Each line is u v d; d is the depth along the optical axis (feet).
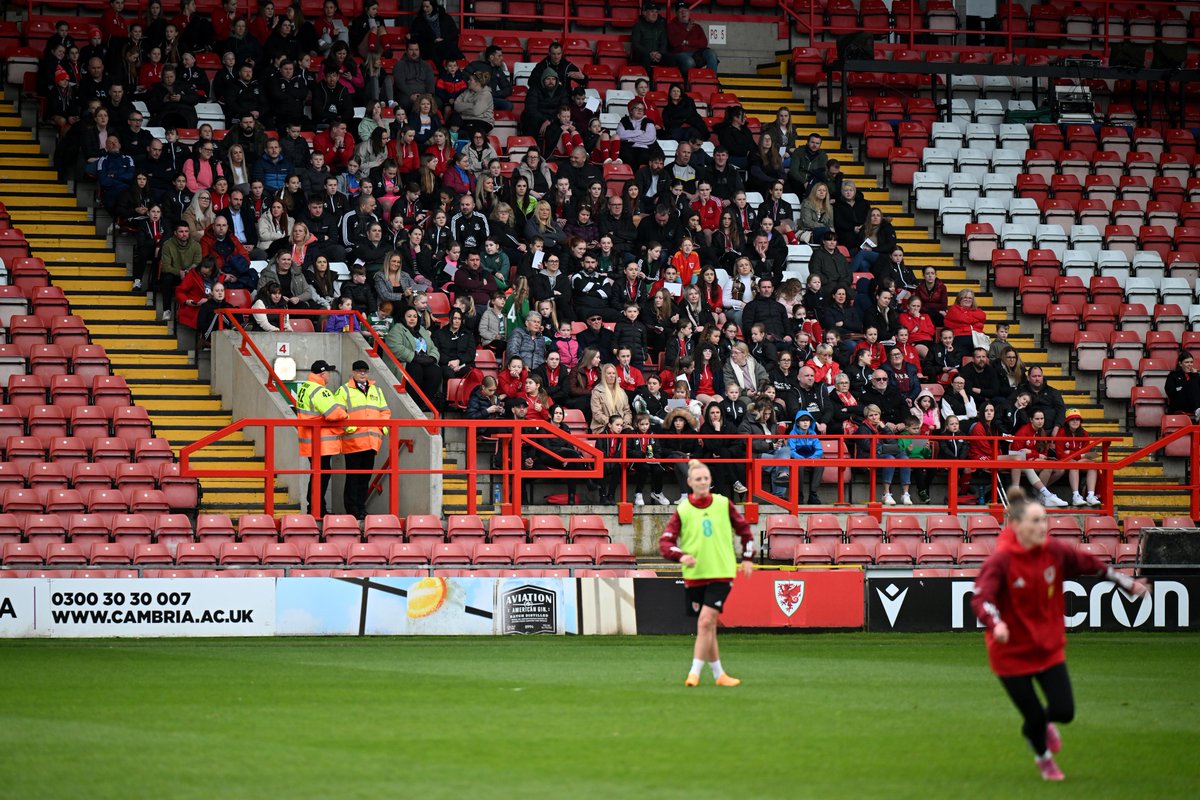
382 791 107.86
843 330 327.06
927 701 155.74
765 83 416.87
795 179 363.76
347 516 247.91
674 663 191.93
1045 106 419.95
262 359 271.90
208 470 246.27
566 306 311.88
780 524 268.62
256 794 106.93
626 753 123.34
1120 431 334.03
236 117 341.82
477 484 286.46
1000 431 312.09
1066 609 245.04
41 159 335.47
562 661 193.06
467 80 362.12
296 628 221.25
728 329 309.22
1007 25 433.89
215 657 194.18
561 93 368.89
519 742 128.67
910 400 311.27
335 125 335.26
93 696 156.76
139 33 339.98
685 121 375.25
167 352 298.35
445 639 221.87
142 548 232.32
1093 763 121.49
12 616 214.28
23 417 271.28
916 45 411.34
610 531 274.77
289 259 296.51
